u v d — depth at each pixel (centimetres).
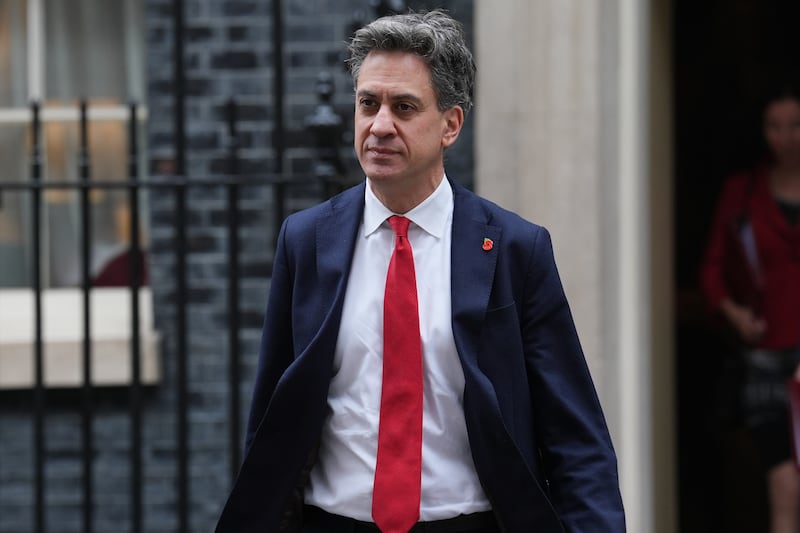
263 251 784
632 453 728
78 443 795
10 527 793
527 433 390
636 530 732
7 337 800
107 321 813
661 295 812
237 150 693
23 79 834
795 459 699
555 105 717
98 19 831
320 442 392
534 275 390
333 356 383
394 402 377
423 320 382
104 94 831
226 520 393
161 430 793
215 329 785
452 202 396
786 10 1140
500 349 382
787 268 851
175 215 769
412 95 369
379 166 374
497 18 725
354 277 389
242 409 787
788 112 859
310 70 782
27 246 832
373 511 376
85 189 694
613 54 716
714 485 1119
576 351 395
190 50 790
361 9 782
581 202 717
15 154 838
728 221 872
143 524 793
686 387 1138
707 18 1151
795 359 838
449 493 381
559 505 391
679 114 1158
